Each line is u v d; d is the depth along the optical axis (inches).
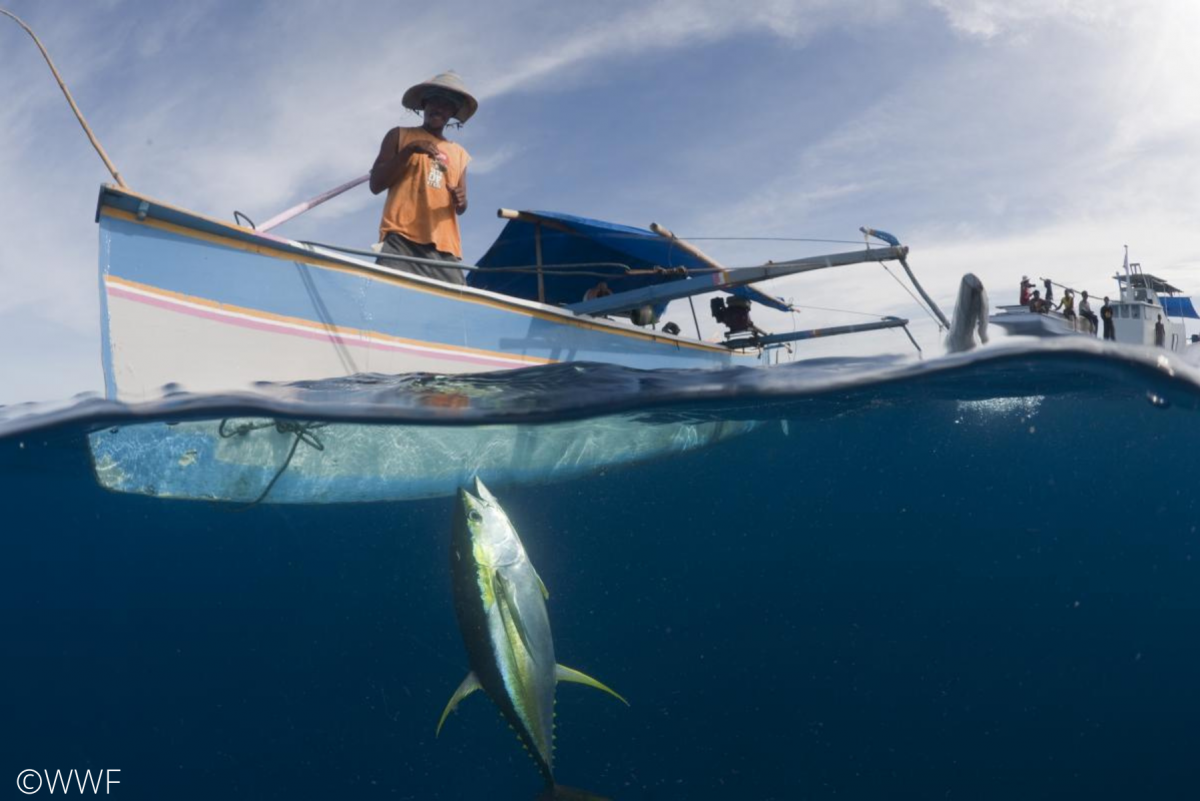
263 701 543.8
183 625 868.0
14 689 647.8
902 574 882.1
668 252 469.1
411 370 314.0
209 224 256.1
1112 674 534.3
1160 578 984.9
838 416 390.9
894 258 356.5
